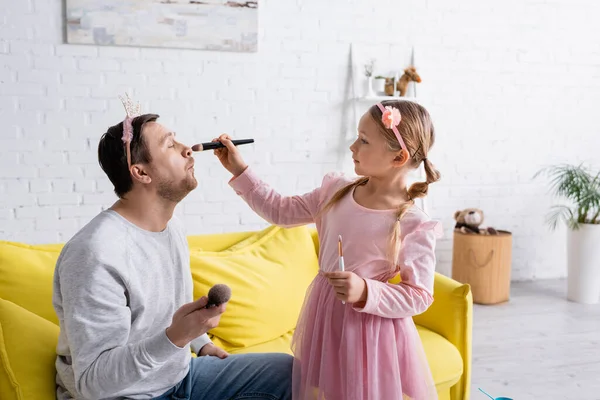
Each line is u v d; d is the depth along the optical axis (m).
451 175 3.87
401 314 1.42
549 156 4.05
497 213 4.00
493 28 3.80
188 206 3.41
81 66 3.14
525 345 2.99
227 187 3.46
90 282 1.26
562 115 4.03
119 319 1.28
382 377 1.45
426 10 3.66
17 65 3.04
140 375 1.22
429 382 1.53
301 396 1.52
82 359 1.24
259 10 3.38
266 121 3.48
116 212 1.41
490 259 3.55
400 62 3.67
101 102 3.20
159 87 3.27
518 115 3.94
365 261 1.48
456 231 3.68
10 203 3.14
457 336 1.99
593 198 3.56
